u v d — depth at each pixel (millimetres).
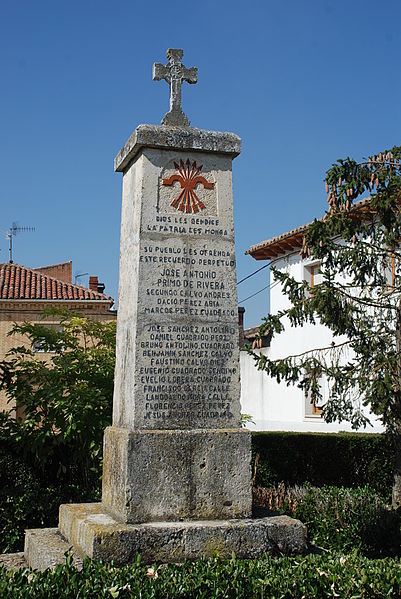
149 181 7145
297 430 20547
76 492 10195
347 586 4992
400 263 10883
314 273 20406
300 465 13906
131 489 6367
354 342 11141
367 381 10273
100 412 10922
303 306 10609
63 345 11703
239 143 7395
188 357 6891
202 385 6879
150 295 6902
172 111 7480
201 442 6641
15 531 9273
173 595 4773
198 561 5410
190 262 7086
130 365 6855
